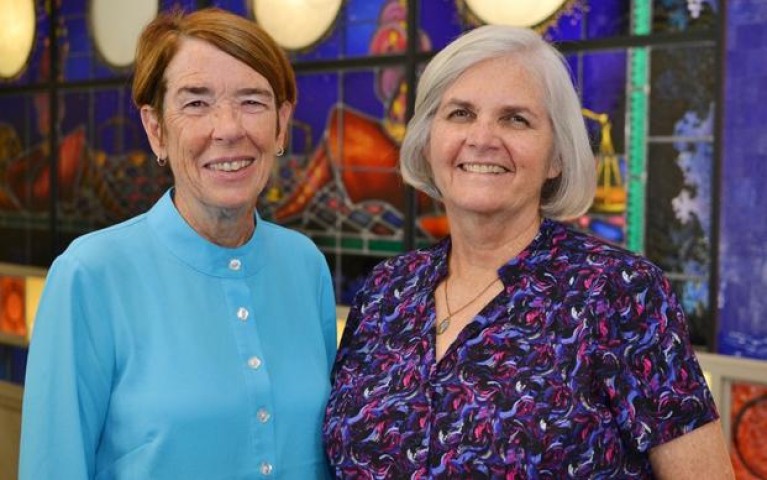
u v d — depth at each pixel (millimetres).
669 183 3031
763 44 2795
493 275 1592
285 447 1606
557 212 1615
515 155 1520
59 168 4961
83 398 1471
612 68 3133
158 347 1521
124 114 4609
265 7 4051
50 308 1486
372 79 3756
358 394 1603
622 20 3105
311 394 1662
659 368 1390
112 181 4699
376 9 3730
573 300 1459
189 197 1581
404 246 3686
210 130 1495
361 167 3811
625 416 1390
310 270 1799
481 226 1581
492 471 1411
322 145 3928
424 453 1473
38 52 5008
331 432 1613
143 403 1486
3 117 5234
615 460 1404
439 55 1595
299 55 3977
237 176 1526
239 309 1610
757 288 2850
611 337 1416
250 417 1559
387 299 1704
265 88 1534
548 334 1457
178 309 1559
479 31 1566
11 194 5223
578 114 1559
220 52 1498
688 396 1379
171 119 1517
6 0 5141
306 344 1714
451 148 1560
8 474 5004
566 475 1391
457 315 1593
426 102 1625
